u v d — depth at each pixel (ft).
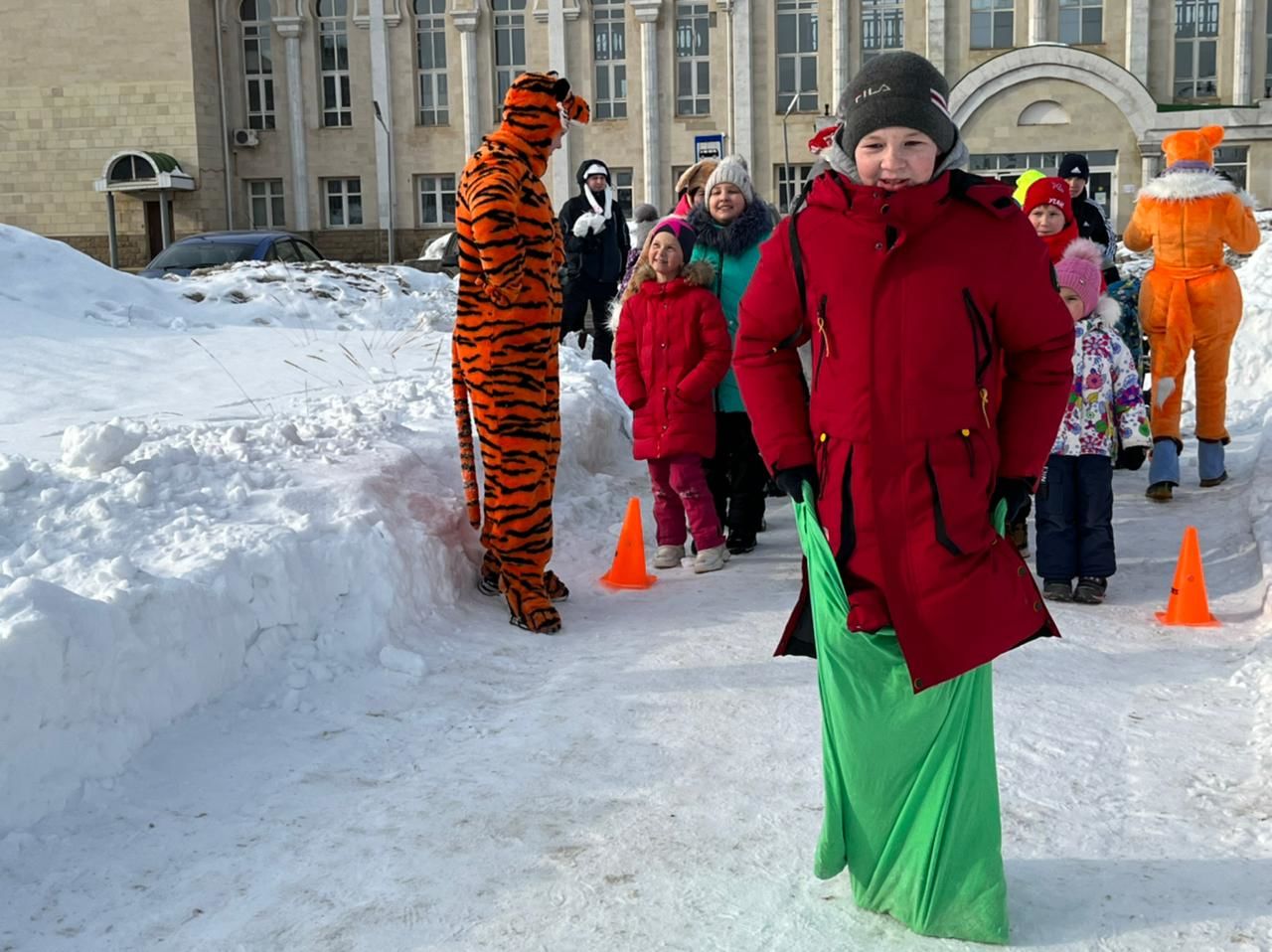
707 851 10.89
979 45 111.55
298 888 10.37
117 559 13.46
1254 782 12.01
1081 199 27.91
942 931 9.42
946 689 9.04
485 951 9.46
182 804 11.81
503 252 16.29
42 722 11.47
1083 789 11.96
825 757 9.64
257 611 14.61
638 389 20.80
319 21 117.70
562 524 22.97
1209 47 110.93
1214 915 9.68
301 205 118.83
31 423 23.47
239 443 19.12
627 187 115.65
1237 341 38.63
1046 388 9.11
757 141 113.70
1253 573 19.49
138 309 38.04
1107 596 19.04
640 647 16.52
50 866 10.65
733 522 22.16
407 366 32.58
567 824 11.44
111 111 114.62
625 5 113.19
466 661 15.83
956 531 8.87
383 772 12.62
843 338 9.01
